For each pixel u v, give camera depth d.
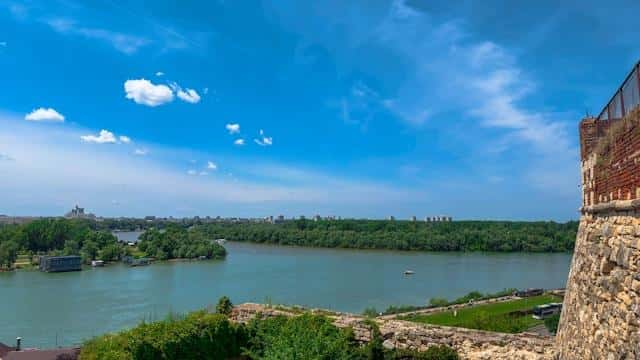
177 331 17.58
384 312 64.00
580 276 12.40
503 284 90.94
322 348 17.33
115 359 15.28
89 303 65.81
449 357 16.12
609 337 9.05
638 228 8.02
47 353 23.39
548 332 49.66
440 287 87.38
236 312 20.89
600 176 11.21
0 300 67.94
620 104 10.02
